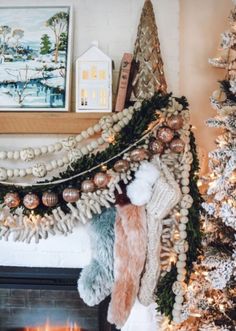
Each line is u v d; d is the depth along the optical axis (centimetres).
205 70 161
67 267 152
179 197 132
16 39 147
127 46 152
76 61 140
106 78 139
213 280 123
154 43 140
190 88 161
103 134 135
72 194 130
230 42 132
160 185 130
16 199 131
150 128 136
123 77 139
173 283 135
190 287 134
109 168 134
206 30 162
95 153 148
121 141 133
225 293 133
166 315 134
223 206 125
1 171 134
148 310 153
